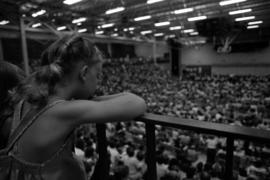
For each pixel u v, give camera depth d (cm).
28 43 1002
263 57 1692
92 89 56
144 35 1730
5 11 716
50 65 51
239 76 1761
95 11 856
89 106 48
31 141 48
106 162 78
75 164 55
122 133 438
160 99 975
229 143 53
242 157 310
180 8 847
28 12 784
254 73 1756
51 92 51
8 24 881
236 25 1253
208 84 1478
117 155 307
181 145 404
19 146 51
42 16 872
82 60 51
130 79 1739
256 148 334
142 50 2467
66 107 47
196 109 761
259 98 974
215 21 1119
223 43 1722
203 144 414
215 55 1966
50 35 1080
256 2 791
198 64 2091
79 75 52
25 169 49
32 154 48
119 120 51
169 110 727
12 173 50
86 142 326
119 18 1027
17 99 58
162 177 261
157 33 1644
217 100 965
